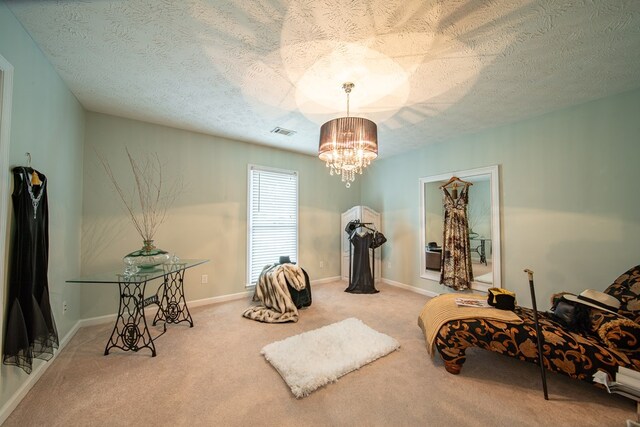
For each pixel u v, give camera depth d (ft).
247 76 6.91
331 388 5.72
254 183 13.00
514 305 6.84
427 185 13.24
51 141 6.56
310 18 4.88
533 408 5.13
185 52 5.96
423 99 8.11
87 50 5.90
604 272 7.85
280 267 11.03
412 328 8.94
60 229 7.16
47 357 6.10
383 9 4.64
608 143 7.82
